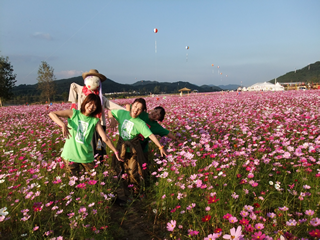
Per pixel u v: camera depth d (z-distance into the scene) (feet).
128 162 9.81
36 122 29.22
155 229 7.85
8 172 10.90
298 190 8.98
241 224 6.44
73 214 7.17
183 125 19.93
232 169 10.17
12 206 8.20
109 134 17.90
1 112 53.31
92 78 12.12
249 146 13.14
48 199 9.29
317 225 6.17
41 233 7.26
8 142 17.80
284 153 11.07
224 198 8.43
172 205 8.50
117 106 12.40
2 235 7.44
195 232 6.51
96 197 8.40
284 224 7.13
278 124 19.16
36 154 13.05
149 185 10.64
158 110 10.74
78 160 9.65
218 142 13.60
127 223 8.26
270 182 9.05
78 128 9.54
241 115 24.73
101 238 6.86
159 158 12.41
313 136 14.85
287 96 54.39
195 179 9.61
